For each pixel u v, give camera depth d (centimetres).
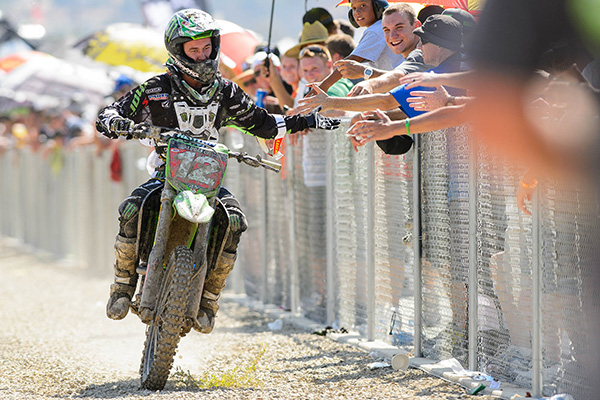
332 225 2228
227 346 2123
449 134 1678
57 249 4522
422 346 1823
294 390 1595
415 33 1639
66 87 4419
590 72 1227
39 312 2816
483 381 1570
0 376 1822
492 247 1573
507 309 1546
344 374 1741
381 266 1983
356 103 1612
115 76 3856
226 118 1623
